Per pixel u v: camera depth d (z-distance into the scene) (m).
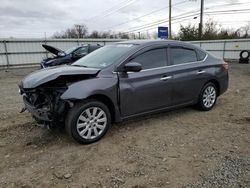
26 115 5.40
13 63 19.75
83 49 13.34
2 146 3.86
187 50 5.12
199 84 5.22
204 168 3.12
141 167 3.17
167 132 4.30
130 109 4.25
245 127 4.49
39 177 3.00
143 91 4.32
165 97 4.67
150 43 4.56
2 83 10.98
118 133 4.28
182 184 2.80
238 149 3.63
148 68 4.43
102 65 4.20
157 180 2.88
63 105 3.64
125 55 4.23
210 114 5.29
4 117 5.28
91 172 3.08
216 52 23.83
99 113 3.94
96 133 3.94
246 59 20.00
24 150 3.71
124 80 4.11
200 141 3.92
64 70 3.88
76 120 3.72
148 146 3.77
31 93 3.90
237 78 11.23
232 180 2.84
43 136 4.21
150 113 4.57
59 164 3.29
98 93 3.81
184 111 5.49
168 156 3.45
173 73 4.71
